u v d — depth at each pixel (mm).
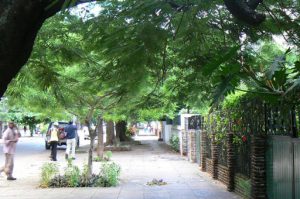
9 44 4055
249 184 11211
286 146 8906
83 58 8234
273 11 7641
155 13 6840
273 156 9844
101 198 12625
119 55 7156
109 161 23406
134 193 13359
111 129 33719
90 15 7824
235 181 13102
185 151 26953
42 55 7785
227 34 8062
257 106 10836
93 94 13109
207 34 7922
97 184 14750
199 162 20797
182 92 11648
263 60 8359
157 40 6898
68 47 8070
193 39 7691
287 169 8867
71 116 17375
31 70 7633
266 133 10398
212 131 16547
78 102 14656
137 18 6930
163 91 12359
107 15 7492
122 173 18078
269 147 10133
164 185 14789
